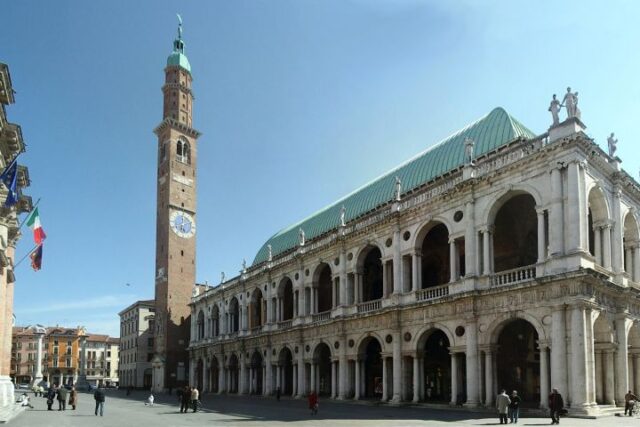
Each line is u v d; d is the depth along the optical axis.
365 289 56.34
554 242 34.44
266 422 31.09
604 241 37.69
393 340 45.97
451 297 40.25
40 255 37.62
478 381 38.03
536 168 36.66
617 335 36.41
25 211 40.97
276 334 65.75
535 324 34.78
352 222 55.31
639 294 38.34
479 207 40.38
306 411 39.81
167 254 95.00
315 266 60.28
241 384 72.88
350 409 41.28
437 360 48.59
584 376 31.56
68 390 48.41
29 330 170.88
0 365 35.19
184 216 98.31
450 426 27.44
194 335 91.06
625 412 32.62
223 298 82.44
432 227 46.56
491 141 46.09
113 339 182.88
